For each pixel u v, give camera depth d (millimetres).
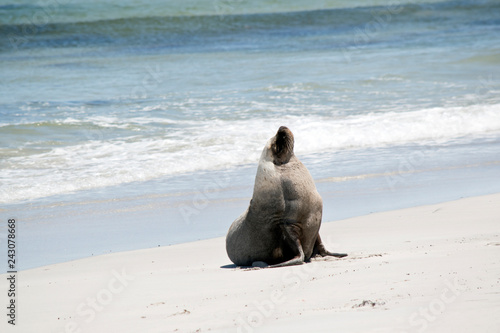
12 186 30297
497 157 35594
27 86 53875
